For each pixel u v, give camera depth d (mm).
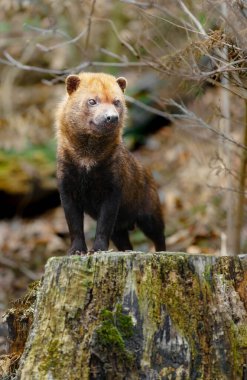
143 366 8031
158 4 11305
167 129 22531
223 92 13305
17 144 21938
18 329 9500
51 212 20859
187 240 16812
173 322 8172
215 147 16109
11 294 15703
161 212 12711
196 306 8289
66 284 8344
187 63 9984
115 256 8336
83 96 10375
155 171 20656
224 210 17031
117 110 10422
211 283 8406
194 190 18797
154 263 8320
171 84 13359
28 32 21828
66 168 10555
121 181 10680
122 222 11922
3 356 9359
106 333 8055
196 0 11062
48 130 22578
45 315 8367
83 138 10344
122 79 10922
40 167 21203
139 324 8141
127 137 22281
